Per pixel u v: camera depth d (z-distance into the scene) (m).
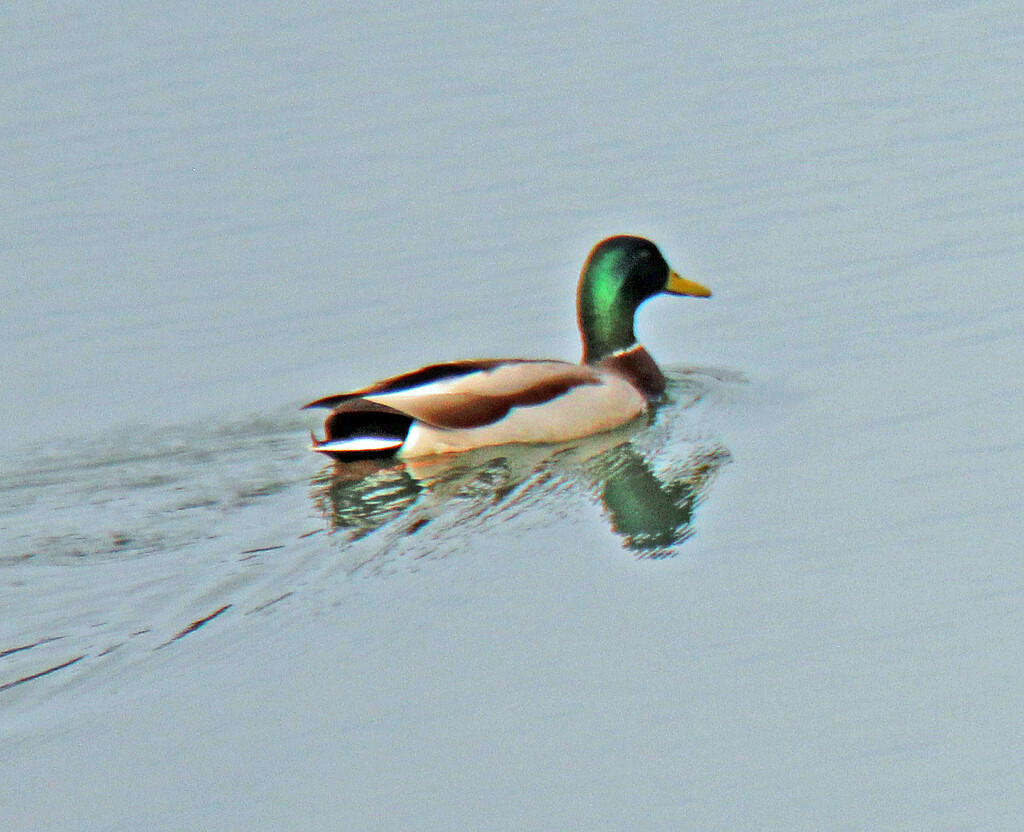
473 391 15.11
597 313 16.66
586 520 13.78
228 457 15.28
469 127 23.36
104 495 14.41
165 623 12.23
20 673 11.62
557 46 26.02
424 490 14.38
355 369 17.55
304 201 21.55
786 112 23.45
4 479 14.95
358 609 12.36
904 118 23.08
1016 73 24.20
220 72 25.38
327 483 14.49
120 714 11.08
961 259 19.12
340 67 25.47
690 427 15.81
